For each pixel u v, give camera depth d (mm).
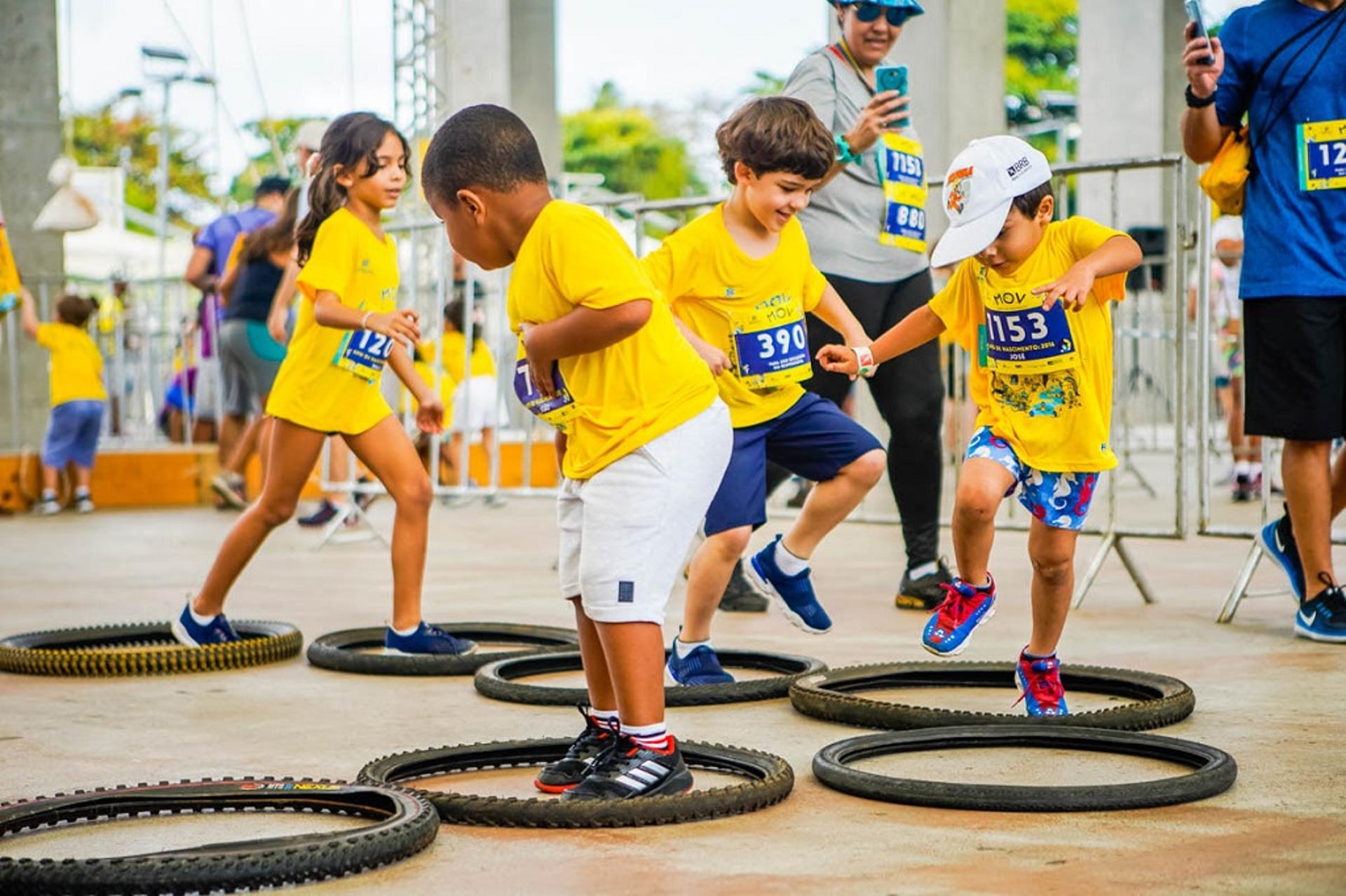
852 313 5605
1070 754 3383
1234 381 10383
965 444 8406
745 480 4133
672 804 2762
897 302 5699
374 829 2535
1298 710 3785
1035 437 3521
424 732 3703
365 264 4633
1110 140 20297
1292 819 2740
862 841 2629
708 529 4152
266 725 3805
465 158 2850
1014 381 3562
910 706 3701
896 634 5207
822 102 5660
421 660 4531
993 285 3562
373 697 4195
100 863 2346
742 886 2363
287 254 9625
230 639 4859
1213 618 5438
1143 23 20016
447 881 2424
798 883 2377
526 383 2947
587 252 2783
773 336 4172
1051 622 3621
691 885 2375
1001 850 2553
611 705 3131
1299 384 4797
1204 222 6078
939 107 9250
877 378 5699
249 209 11109
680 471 2867
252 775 3250
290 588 6738
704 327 4215
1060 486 3533
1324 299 4781
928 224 9320
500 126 2863
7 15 13539
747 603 5836
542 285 2844
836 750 3209
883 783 2908
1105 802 2805
